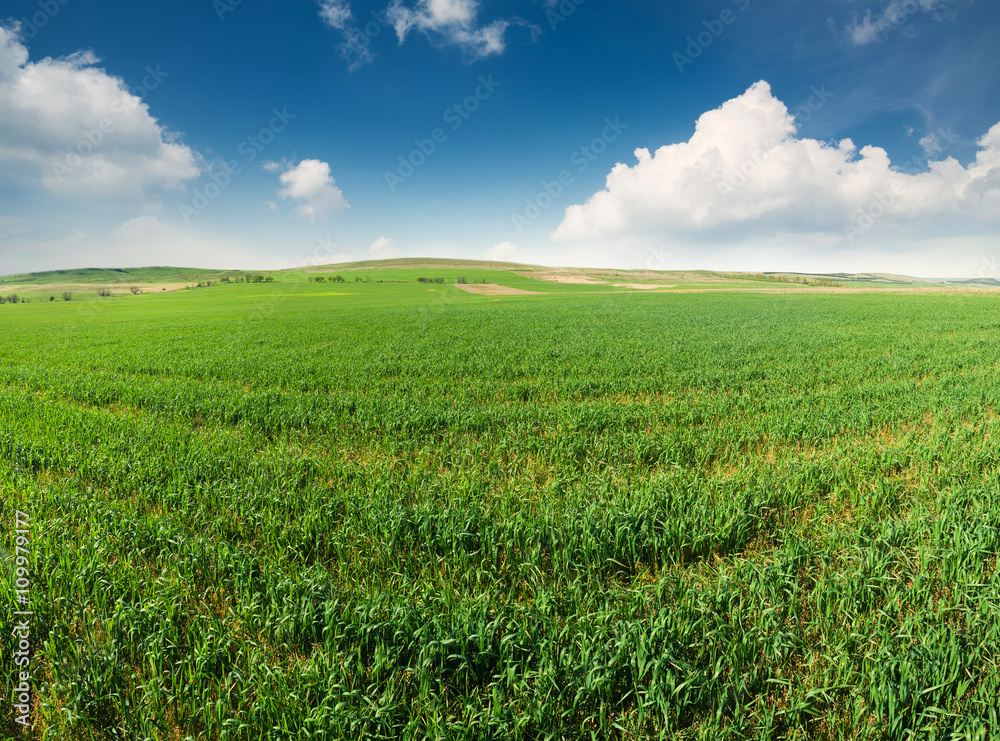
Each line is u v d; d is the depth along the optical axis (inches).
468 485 303.3
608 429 425.7
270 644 188.1
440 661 172.7
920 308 1690.5
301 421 453.4
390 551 236.4
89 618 196.7
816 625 186.7
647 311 1851.6
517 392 584.1
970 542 221.5
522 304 2444.6
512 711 157.8
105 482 321.7
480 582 221.8
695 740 149.4
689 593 196.2
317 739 146.6
